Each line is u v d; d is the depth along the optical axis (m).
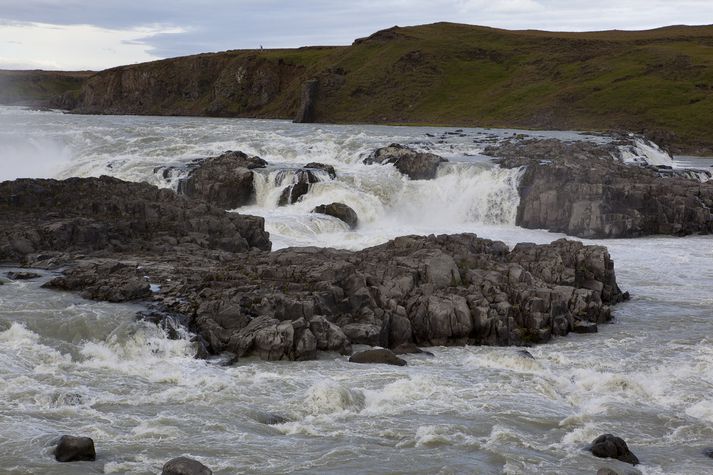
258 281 41.41
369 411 30.20
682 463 26.62
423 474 24.80
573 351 39.12
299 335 35.97
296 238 65.69
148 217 55.44
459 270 44.50
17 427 27.20
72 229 49.59
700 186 77.19
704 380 34.94
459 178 81.19
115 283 40.34
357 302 39.75
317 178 79.81
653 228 71.56
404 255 46.72
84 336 35.59
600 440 27.02
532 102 185.50
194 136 116.19
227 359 35.25
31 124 133.50
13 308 37.47
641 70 186.88
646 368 36.69
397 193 81.25
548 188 74.75
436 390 32.34
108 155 98.62
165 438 26.98
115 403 30.02
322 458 25.80
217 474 24.45
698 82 176.50
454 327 39.25
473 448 26.97
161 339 35.72
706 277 55.47
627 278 54.91
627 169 82.62
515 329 40.22
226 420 28.75
